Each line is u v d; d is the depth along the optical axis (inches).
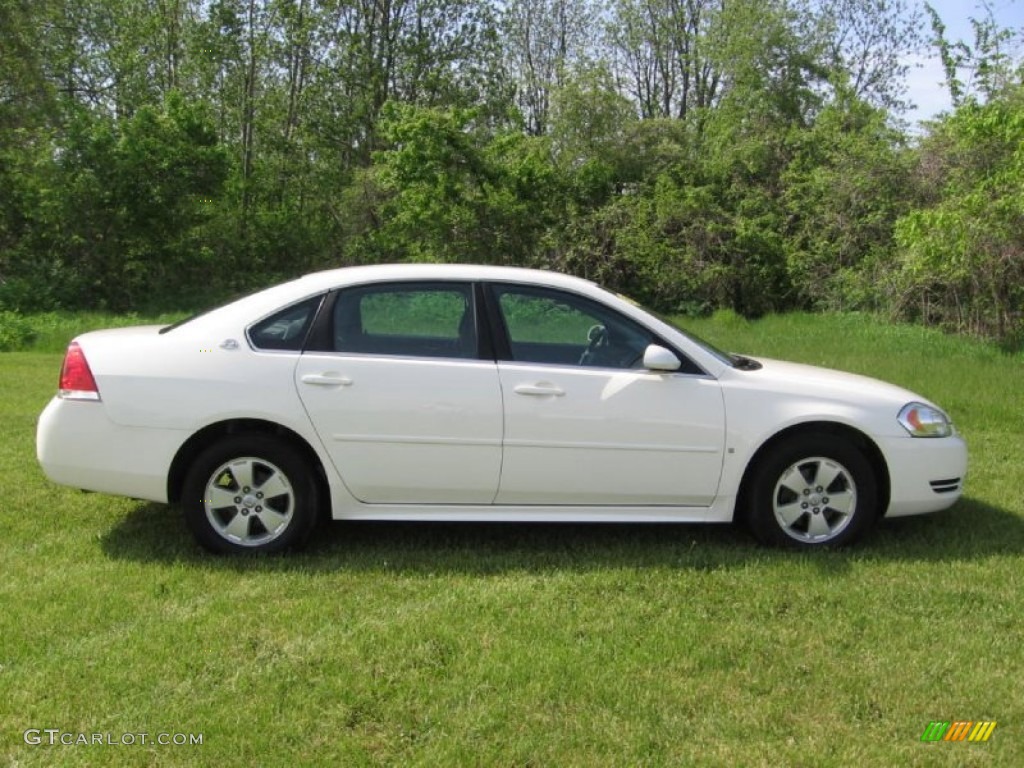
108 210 864.9
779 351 502.9
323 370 173.6
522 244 829.8
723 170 848.9
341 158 1099.3
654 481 179.5
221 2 1002.7
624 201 829.2
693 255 784.3
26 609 150.0
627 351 183.8
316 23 1045.2
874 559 180.1
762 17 993.5
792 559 178.1
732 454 179.5
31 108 902.4
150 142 866.1
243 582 163.9
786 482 182.9
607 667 134.3
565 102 949.2
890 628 149.3
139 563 172.6
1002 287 553.0
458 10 1110.4
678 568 174.1
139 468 172.7
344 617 149.6
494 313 180.9
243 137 1054.4
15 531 189.5
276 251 1026.7
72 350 177.6
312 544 185.2
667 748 115.0
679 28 1321.4
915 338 558.9
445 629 145.3
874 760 113.3
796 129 845.2
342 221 1056.2
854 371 419.2
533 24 1391.5
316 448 173.9
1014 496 227.1
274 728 117.3
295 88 1091.3
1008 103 551.2
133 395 171.8
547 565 175.6
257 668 132.0
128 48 1056.8
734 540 190.9
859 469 183.0
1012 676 134.3
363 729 117.7
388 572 170.4
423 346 179.0
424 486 177.0
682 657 137.9
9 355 504.7
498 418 175.2
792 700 126.6
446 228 812.0
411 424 174.4
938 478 186.1
